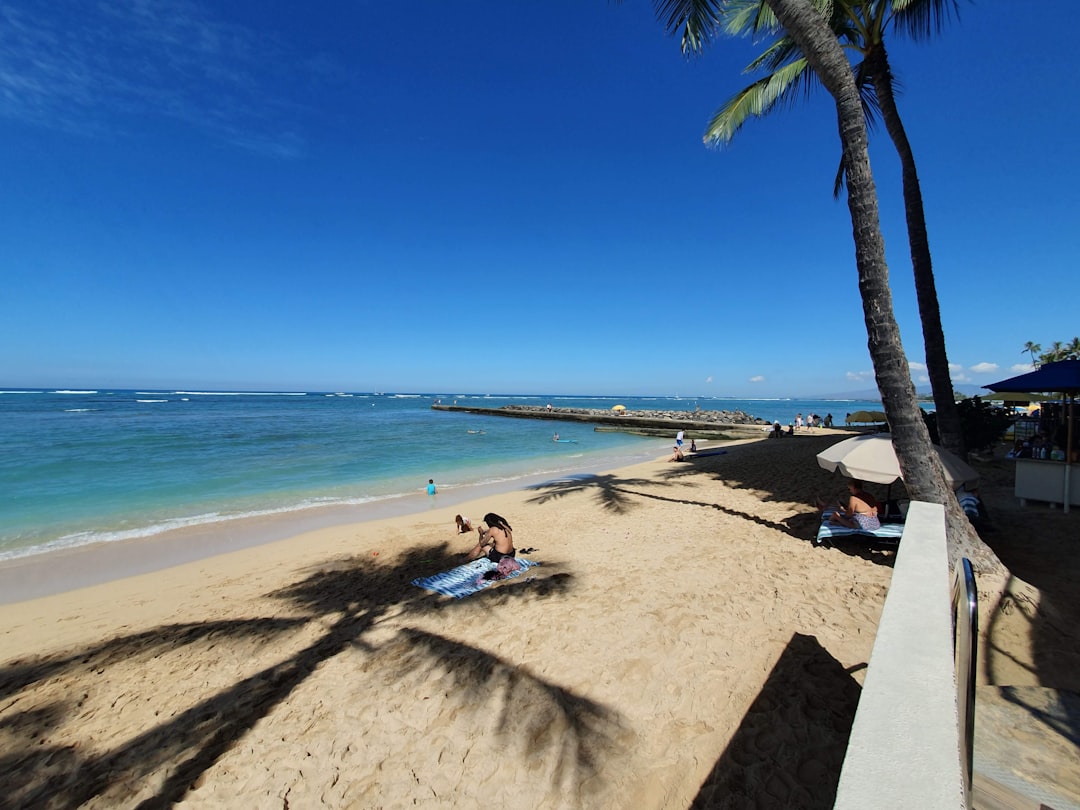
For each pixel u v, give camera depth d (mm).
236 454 21547
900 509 6734
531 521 9625
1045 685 3223
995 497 8008
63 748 3592
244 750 3443
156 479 15609
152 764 3377
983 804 1914
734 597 5105
